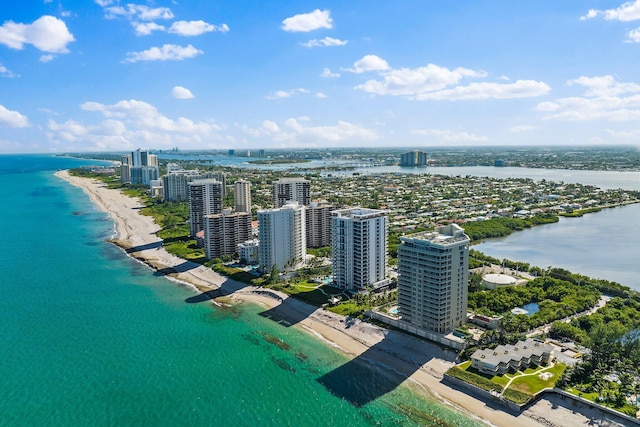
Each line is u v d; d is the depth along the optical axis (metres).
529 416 156.25
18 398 170.62
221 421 158.88
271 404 168.38
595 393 162.75
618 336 185.12
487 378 174.88
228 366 195.62
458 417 158.50
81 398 171.38
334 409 165.00
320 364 197.00
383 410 163.88
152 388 178.50
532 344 190.25
